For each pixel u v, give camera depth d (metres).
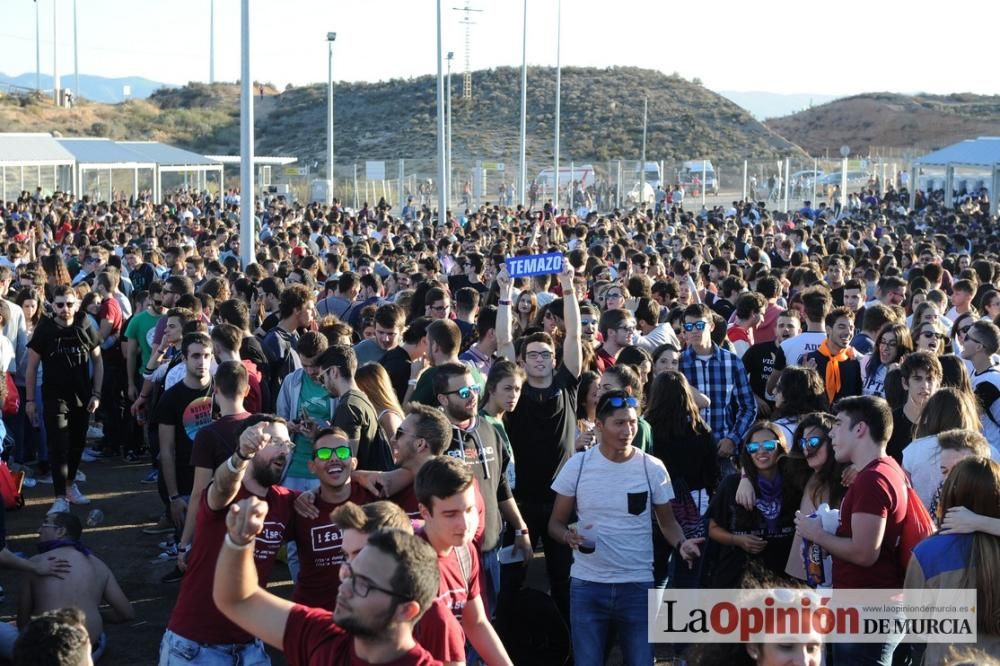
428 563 3.47
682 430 6.88
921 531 5.34
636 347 8.20
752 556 6.00
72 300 10.03
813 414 5.96
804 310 9.96
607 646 6.16
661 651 6.79
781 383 7.27
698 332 8.42
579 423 7.67
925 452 6.21
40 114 82.06
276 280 11.91
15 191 39.53
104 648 7.25
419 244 20.55
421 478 4.64
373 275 13.02
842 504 5.43
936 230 32.62
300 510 5.39
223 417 6.59
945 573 4.84
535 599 6.56
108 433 12.48
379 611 3.40
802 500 5.91
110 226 25.75
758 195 58.12
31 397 10.12
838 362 9.02
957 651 4.02
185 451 8.17
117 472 11.91
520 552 6.54
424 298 11.04
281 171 63.00
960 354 9.94
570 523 6.65
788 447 6.27
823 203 51.53
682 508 6.45
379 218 34.56
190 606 5.25
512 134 88.06
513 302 10.90
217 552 5.21
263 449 5.21
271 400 9.27
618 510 5.95
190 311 9.78
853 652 5.37
